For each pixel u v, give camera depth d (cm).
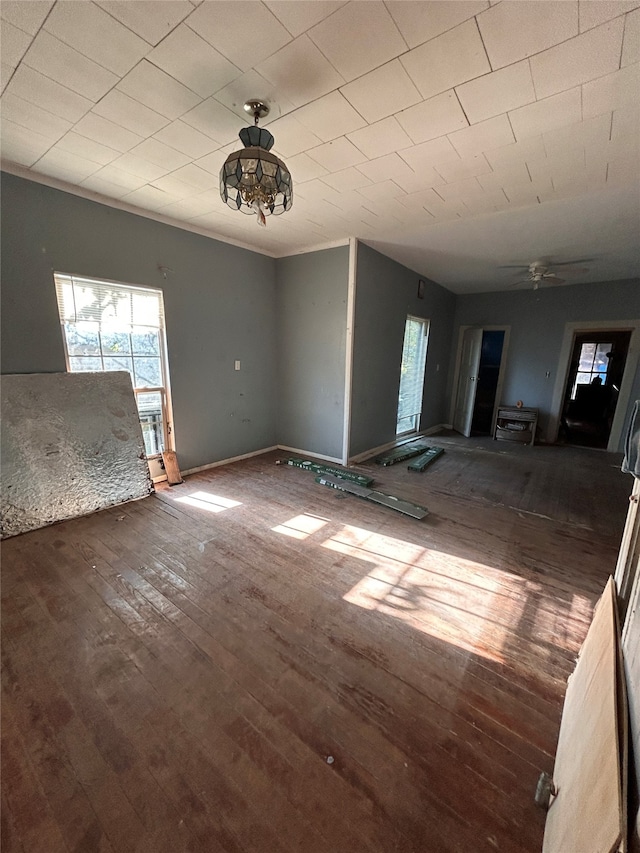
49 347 283
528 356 616
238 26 138
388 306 477
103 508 307
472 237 380
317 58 152
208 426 420
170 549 248
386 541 266
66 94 176
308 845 101
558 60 150
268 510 314
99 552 243
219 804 110
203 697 144
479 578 223
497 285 597
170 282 357
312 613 191
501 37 140
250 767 120
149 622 182
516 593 210
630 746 82
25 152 233
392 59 152
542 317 598
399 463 465
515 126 196
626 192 268
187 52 150
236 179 177
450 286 622
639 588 104
